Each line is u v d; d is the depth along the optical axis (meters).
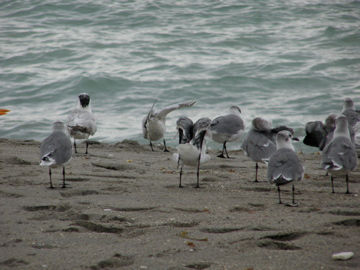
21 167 13.38
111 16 46.38
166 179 12.60
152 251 7.03
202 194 10.91
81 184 11.52
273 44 39.88
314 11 51.16
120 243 7.38
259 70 33.16
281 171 10.00
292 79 31.39
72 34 41.28
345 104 17.73
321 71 32.97
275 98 28.30
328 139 13.50
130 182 12.02
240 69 33.22
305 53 37.22
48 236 7.68
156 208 9.45
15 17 46.03
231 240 7.53
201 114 25.50
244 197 10.69
